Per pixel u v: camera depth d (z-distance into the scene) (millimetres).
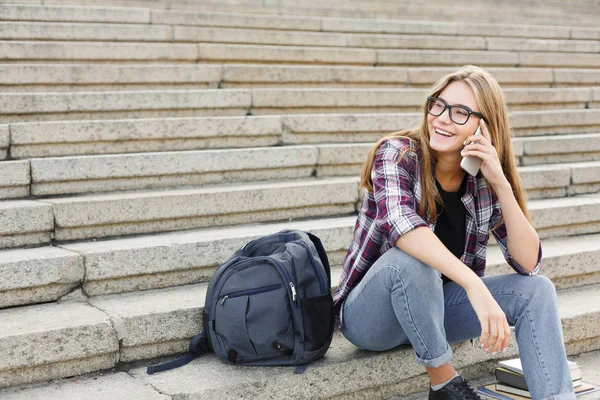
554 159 5258
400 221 2488
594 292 3783
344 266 2877
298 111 5168
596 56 7168
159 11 5996
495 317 2383
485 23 7996
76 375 2773
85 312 2939
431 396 2619
